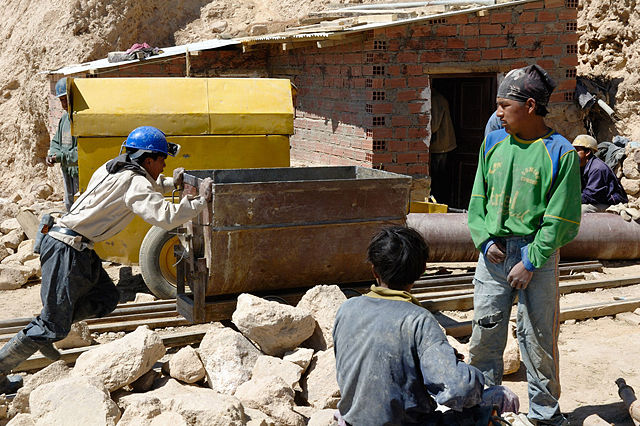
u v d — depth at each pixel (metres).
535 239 3.91
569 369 5.45
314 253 5.78
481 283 4.26
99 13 18.67
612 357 5.65
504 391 2.94
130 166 4.79
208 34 18.59
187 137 7.33
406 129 10.25
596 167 8.77
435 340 2.68
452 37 10.30
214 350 4.90
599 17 13.07
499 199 4.05
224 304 5.72
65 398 3.90
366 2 16.06
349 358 2.85
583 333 6.32
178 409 3.94
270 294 5.96
